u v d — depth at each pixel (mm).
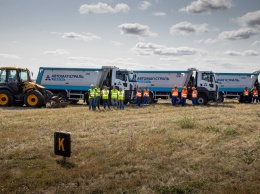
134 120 15414
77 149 9000
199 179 6668
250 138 10938
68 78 26125
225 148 9398
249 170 7340
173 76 27719
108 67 25141
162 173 7152
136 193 6004
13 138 10352
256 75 31500
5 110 19141
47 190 6086
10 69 22094
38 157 8250
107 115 17500
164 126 13328
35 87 22219
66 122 14391
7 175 6703
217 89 26859
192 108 22984
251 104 28422
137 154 8562
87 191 6027
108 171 7203
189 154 8781
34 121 14461
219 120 15484
